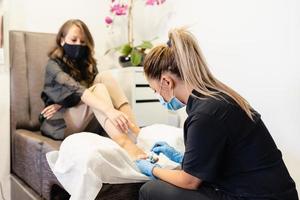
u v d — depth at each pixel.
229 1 1.81
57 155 1.29
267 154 0.95
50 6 2.06
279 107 1.63
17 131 1.80
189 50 0.99
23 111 1.85
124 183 1.14
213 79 1.02
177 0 2.11
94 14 2.28
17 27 1.92
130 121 1.50
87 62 1.81
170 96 1.07
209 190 0.98
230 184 0.96
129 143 1.38
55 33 2.04
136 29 2.43
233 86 1.84
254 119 0.97
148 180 1.11
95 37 2.30
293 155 1.59
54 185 1.37
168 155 1.24
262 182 0.92
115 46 2.40
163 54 1.03
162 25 2.23
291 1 1.54
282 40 1.59
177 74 1.01
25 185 1.65
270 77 1.65
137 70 1.91
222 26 1.86
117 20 2.39
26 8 1.95
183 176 0.96
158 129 1.47
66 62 1.74
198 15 1.99
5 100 1.86
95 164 1.06
